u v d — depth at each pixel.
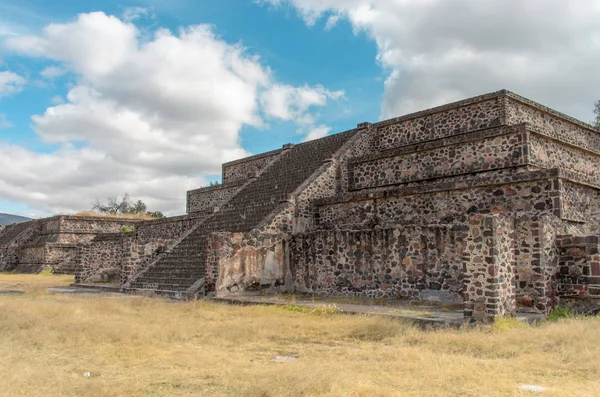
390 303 14.70
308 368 7.01
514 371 7.13
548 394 5.96
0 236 54.50
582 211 15.54
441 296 14.58
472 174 18.23
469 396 6.00
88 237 44.16
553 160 18.28
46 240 44.81
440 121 21.09
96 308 13.91
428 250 15.02
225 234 17.50
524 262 12.45
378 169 21.38
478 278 10.80
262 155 31.22
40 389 6.21
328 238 17.91
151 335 10.00
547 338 9.07
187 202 35.22
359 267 16.81
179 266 20.98
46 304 13.88
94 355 8.32
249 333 10.31
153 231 30.28
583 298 12.34
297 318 12.34
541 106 20.19
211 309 14.27
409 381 6.59
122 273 22.06
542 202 14.66
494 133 17.66
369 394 6.00
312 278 18.33
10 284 25.28
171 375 7.10
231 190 31.12
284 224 19.34
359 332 10.35
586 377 6.87
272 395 5.99
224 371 7.27
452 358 7.82
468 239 11.05
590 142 22.95
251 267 18.08
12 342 9.05
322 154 24.23
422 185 17.36
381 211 18.58
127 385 6.52
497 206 15.65
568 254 12.72
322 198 20.27
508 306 10.94
